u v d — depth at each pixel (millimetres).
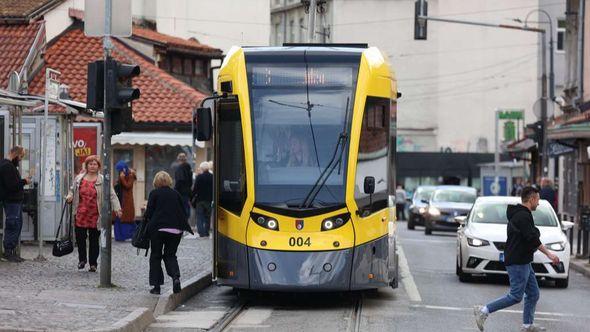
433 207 89062
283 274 35188
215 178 36625
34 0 81375
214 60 106438
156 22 105875
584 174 84250
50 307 31203
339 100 36719
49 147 51969
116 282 39031
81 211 41250
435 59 173500
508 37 170375
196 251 54250
